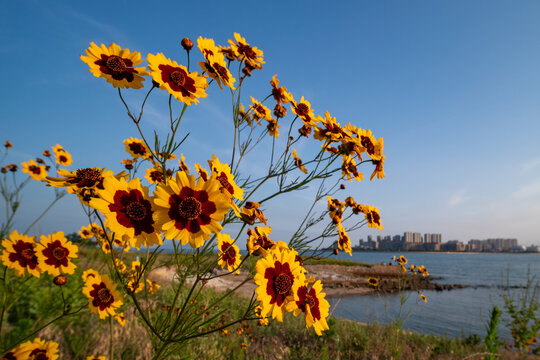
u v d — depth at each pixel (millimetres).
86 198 1734
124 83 1628
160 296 4137
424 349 5668
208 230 1393
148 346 3250
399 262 5598
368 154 2494
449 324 11672
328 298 18328
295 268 1813
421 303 17219
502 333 9992
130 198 1394
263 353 4355
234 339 4438
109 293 2518
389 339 5461
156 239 1378
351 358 4840
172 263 2049
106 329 3627
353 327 6141
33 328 3023
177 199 1404
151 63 1677
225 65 2195
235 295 5707
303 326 5898
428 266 65438
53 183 1694
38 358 2074
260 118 2688
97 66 1597
